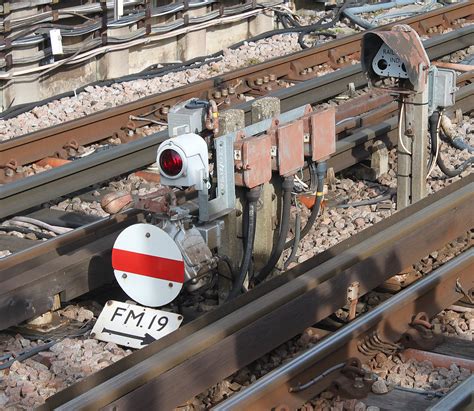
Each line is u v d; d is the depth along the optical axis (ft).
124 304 21.89
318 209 24.31
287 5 55.36
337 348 19.60
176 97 37.22
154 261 21.39
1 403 18.75
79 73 44.93
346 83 40.45
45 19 42.50
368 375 19.15
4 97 41.37
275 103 23.02
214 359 18.65
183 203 25.86
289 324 20.34
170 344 18.70
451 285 22.76
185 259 21.15
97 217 28.25
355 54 45.42
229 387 19.81
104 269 23.40
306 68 43.24
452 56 47.03
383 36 24.93
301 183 24.80
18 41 41.34
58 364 20.34
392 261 23.22
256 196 22.04
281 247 23.31
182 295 23.59
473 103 37.32
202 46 50.98
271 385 18.22
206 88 38.68
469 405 17.70
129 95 40.75
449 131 32.78
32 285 21.80
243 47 49.08
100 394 16.72
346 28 52.42
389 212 28.71
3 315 21.16
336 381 19.02
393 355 20.40
